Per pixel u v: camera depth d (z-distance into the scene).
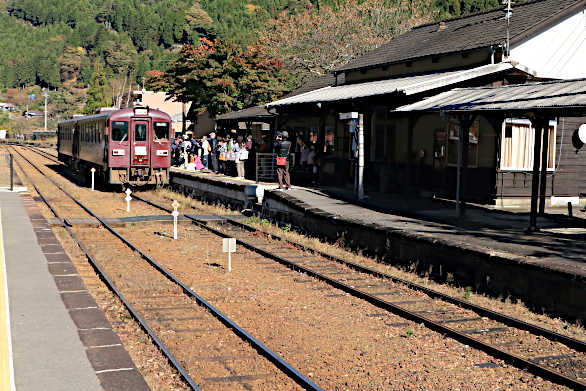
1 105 199.25
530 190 19.41
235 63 39.09
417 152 21.86
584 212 17.86
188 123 53.06
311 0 101.06
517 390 6.33
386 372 6.79
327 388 6.33
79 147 33.78
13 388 4.78
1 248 11.27
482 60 19.38
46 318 7.01
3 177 34.16
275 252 14.16
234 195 22.06
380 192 21.59
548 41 19.70
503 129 18.70
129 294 9.97
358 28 52.03
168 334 7.95
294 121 28.62
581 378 6.71
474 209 17.97
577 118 20.02
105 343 6.18
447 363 7.11
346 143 23.80
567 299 9.10
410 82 20.06
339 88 25.12
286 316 8.92
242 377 6.51
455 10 118.75
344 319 8.84
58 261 10.52
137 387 5.08
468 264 11.08
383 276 11.54
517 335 8.23
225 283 10.91
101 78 127.31
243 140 31.80
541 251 11.18
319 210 16.72
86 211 20.45
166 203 23.73
